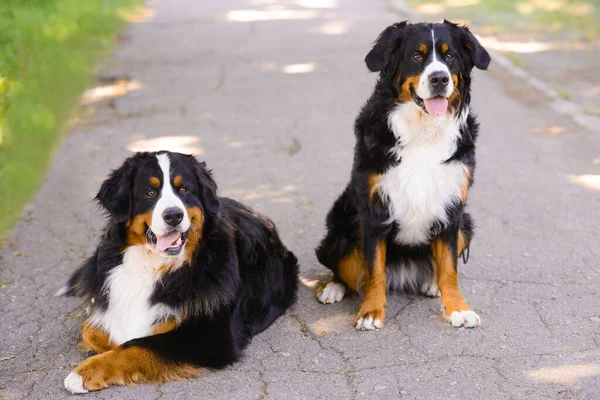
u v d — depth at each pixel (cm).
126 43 1364
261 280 472
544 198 671
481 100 980
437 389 395
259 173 746
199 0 1903
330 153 798
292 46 1290
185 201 419
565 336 447
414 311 494
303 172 748
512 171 738
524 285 519
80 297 468
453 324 464
